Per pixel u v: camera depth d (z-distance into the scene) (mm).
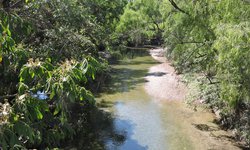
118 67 31641
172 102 18953
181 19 13945
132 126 15125
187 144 13047
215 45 10109
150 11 39344
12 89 6555
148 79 25172
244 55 9289
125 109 17719
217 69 11914
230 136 13367
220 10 12039
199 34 13422
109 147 12750
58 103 3721
